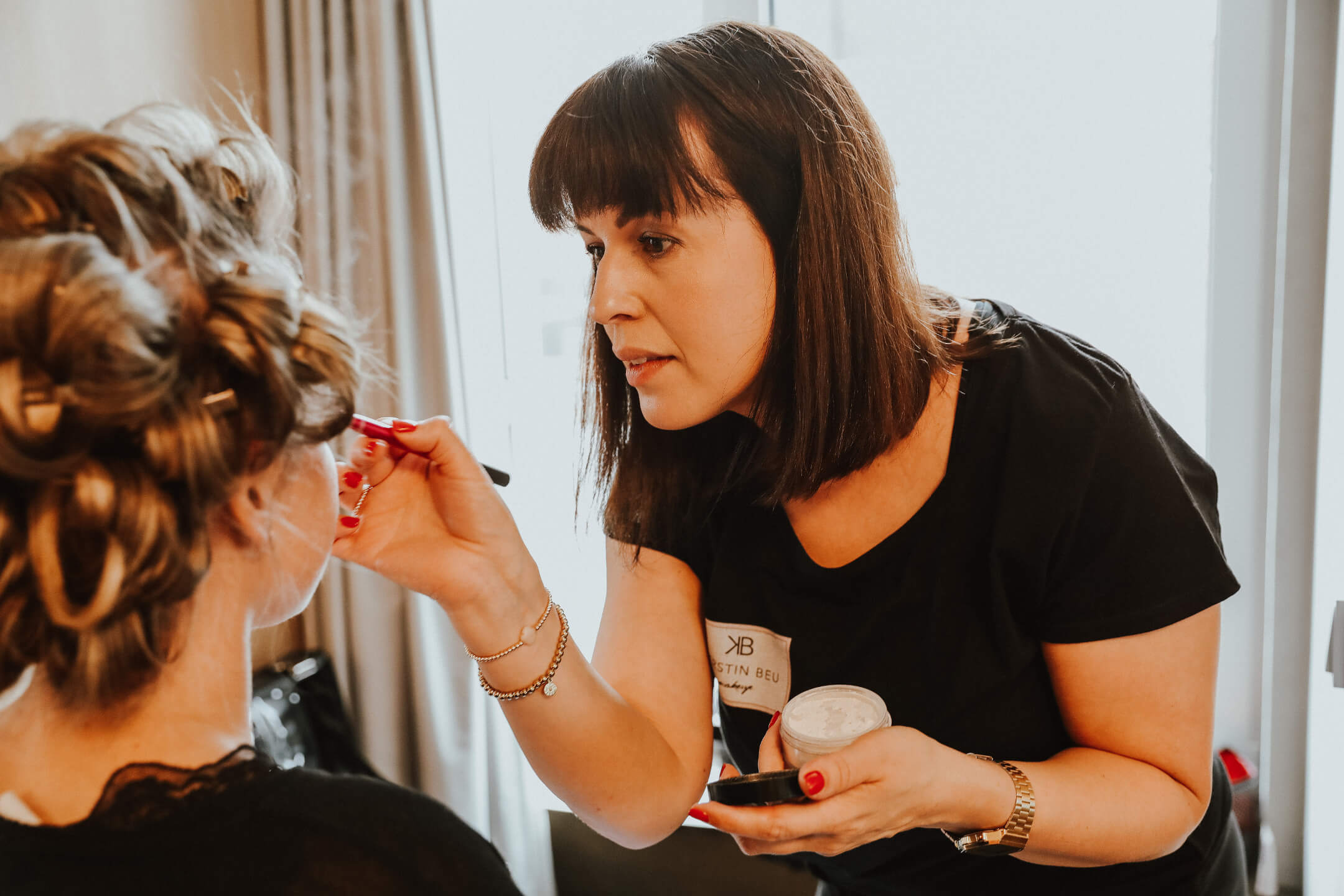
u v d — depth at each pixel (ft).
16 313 1.38
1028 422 2.73
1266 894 5.46
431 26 5.74
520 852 6.35
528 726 2.84
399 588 5.96
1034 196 5.58
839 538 2.98
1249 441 5.49
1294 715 5.35
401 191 5.81
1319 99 4.90
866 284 2.59
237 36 6.26
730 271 2.54
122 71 5.42
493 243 6.32
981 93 5.58
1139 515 2.65
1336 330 4.60
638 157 2.42
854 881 3.32
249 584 1.83
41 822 1.66
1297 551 5.23
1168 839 2.71
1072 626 2.74
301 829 1.71
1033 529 2.71
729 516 3.22
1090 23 5.40
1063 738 3.01
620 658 3.32
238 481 1.64
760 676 3.17
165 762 1.70
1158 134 5.39
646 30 6.17
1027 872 3.03
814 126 2.50
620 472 3.29
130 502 1.47
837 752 2.48
